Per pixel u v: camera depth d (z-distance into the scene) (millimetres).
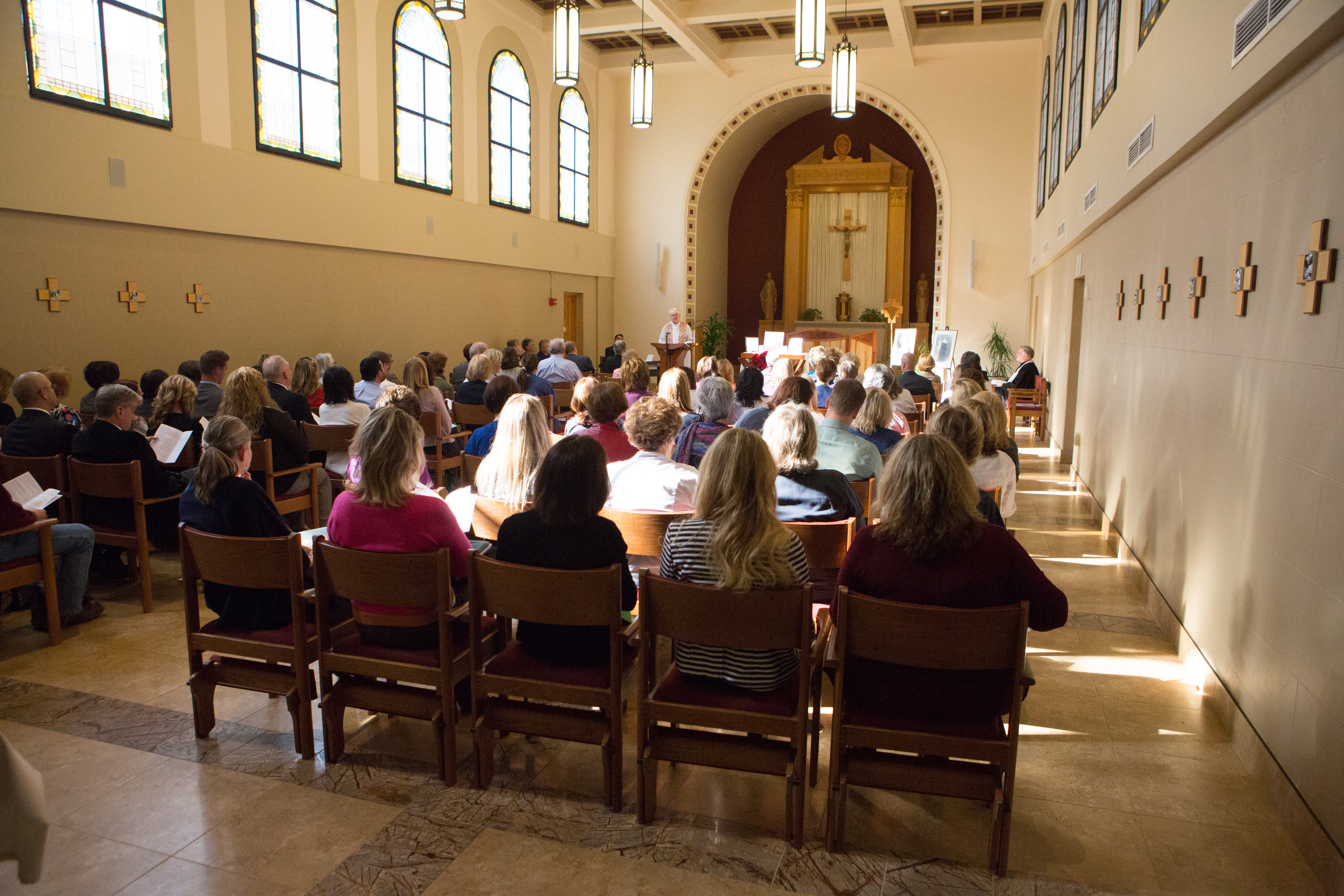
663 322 18000
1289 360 2906
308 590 3070
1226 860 2572
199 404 6219
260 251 10172
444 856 2547
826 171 18766
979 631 2266
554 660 2830
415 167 12602
